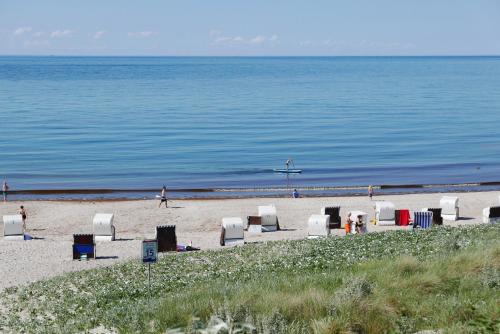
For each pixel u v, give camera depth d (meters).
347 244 31.81
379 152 99.25
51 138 109.62
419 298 16.72
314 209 55.66
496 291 16.88
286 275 23.17
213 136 114.62
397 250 27.59
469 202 59.06
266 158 92.75
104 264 35.94
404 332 13.83
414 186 73.38
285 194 68.06
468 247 24.44
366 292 16.27
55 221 51.28
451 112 159.75
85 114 145.75
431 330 13.98
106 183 74.69
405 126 131.75
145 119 138.12
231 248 37.50
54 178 77.31
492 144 108.75
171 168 84.56
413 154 97.69
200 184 74.56
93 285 26.28
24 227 47.72
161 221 51.03
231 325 13.05
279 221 51.00
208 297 17.77
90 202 61.00
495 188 72.62
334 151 99.75
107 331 16.95
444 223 48.88
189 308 16.55
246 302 16.06
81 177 78.06
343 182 76.12
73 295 24.25
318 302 15.84
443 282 18.33
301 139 112.00
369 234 36.53
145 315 17.39
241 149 100.62
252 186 73.31
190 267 29.58
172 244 39.97
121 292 23.69
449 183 75.88
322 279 20.02
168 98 191.62
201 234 46.06
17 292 27.25
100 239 43.91
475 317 14.14
